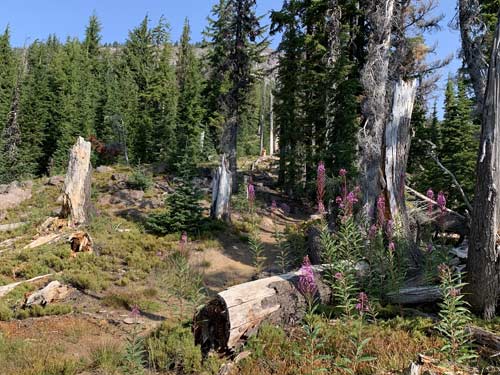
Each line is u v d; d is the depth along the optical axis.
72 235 14.95
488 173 6.36
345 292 6.26
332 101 19.86
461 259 9.21
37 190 26.11
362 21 22.38
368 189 10.84
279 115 26.31
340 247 7.95
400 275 7.52
